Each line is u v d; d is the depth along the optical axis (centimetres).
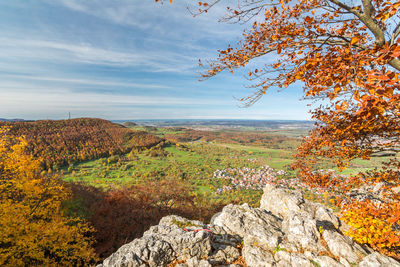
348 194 1045
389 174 900
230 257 848
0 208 1563
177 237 867
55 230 1666
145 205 3453
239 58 564
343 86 363
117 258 805
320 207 1070
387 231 696
